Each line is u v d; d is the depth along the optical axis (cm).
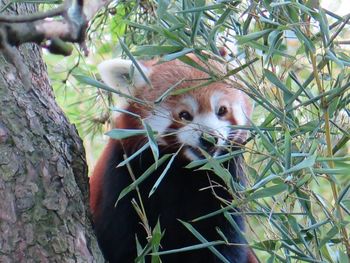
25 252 534
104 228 750
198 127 729
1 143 560
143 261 611
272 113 601
